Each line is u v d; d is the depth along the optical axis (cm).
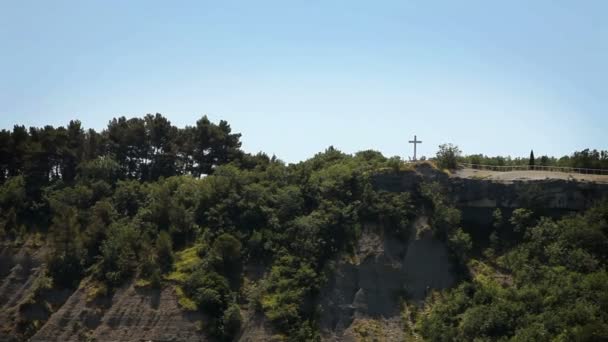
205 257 18750
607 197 18900
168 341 17475
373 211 19112
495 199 19212
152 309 17975
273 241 18925
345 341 17288
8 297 19212
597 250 17625
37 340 17950
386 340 17250
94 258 19362
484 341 16050
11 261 19788
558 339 15438
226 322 17438
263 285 18075
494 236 18838
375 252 18525
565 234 17950
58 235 19550
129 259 18938
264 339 17125
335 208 19112
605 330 15225
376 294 18075
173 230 19575
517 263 17938
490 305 16975
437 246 18625
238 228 19400
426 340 16950
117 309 18088
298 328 17225
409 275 18338
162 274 18562
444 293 17988
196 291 17988
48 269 19275
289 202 19562
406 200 19188
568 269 17300
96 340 17725
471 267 18338
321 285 17950
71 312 18225
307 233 18712
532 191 19000
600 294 16238
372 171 19738
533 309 16525
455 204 19338
